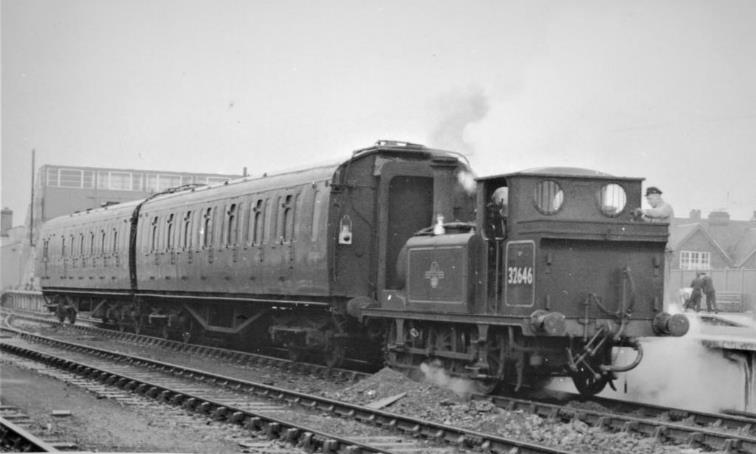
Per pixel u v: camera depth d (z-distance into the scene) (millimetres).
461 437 11672
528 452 10859
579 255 13953
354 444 11328
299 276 19766
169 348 26891
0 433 12727
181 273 26094
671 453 11008
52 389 17719
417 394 15195
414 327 16500
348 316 18922
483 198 14961
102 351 23828
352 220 18922
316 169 19922
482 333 14414
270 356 24375
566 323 13711
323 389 17344
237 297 22984
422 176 19031
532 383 16047
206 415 14586
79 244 35094
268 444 12125
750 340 14812
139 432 12984
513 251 14219
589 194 14164
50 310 39094
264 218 21547
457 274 15125
